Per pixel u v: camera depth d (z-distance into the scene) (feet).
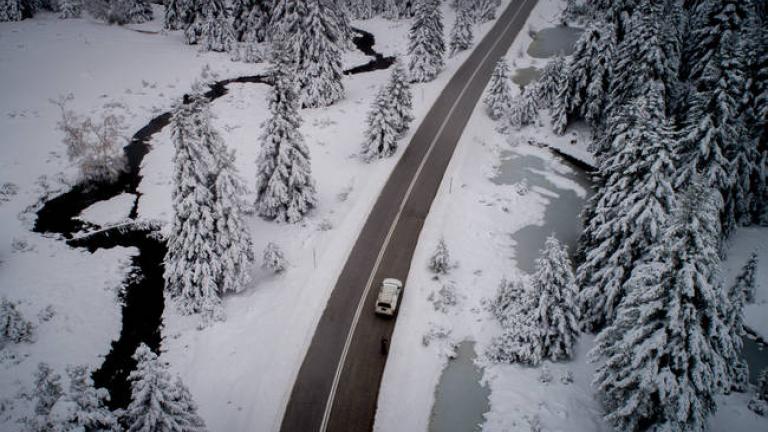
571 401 66.03
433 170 123.44
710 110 88.99
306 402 67.77
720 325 49.70
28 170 116.06
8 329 72.54
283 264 89.51
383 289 83.46
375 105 123.85
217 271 79.66
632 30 117.80
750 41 95.91
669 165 71.77
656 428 52.26
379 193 113.80
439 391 69.87
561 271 68.64
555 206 115.65
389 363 74.02
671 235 51.16
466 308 83.82
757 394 66.95
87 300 83.30
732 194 93.56
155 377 46.44
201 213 76.43
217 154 76.33
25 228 99.19
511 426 63.26
